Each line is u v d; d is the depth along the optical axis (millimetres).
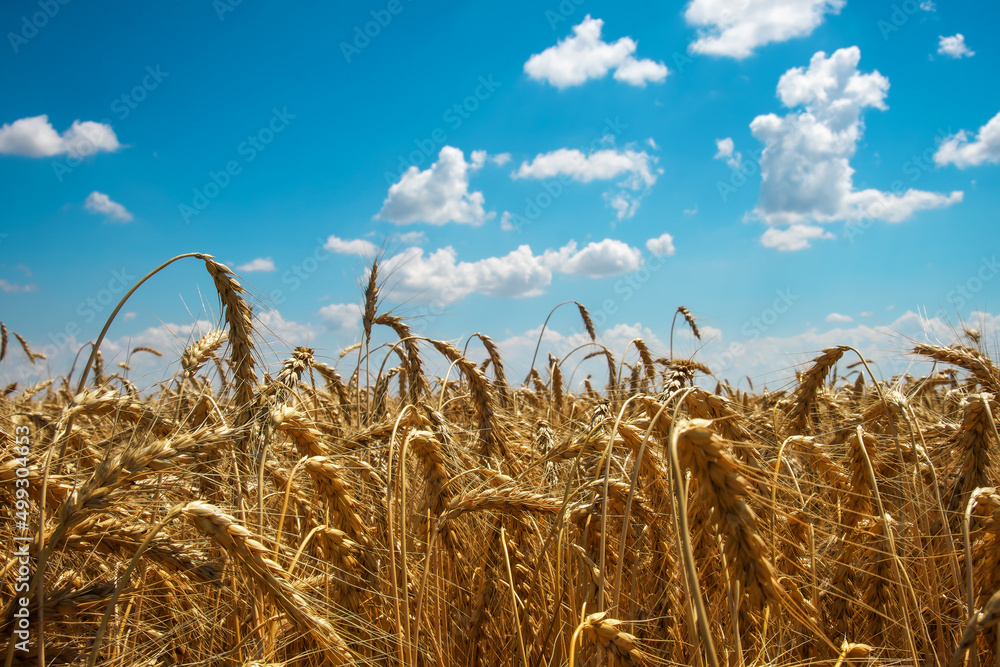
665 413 2828
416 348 5641
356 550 2902
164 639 2791
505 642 3354
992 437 3369
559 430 4910
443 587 3455
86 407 2910
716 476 1967
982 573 2521
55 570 2627
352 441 4148
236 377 3559
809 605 2668
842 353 4547
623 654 2145
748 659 2811
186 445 2389
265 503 3590
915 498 3654
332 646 2232
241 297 3654
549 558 3357
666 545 3002
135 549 2355
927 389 6078
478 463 4145
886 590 3346
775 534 3072
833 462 3744
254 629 2719
